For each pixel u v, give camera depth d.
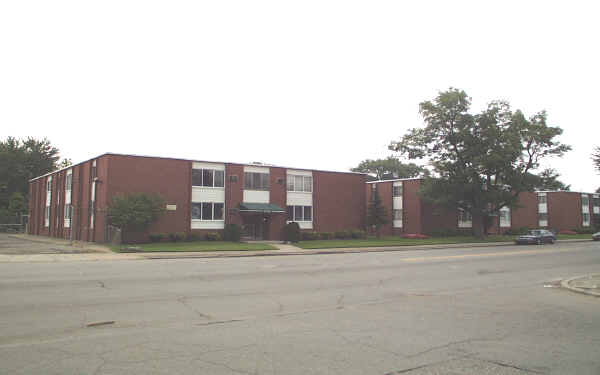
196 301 10.66
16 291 11.55
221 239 35.53
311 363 5.93
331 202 42.34
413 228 49.34
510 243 40.12
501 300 11.30
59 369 5.62
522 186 43.09
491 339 7.32
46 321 8.36
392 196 52.00
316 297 11.50
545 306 10.45
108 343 6.85
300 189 40.75
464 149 43.22
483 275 16.77
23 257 21.52
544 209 67.19
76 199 37.91
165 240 33.12
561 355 6.44
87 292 11.56
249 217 38.09
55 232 42.44
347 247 32.22
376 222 45.09
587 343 7.11
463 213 52.56
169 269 17.34
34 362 5.89
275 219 38.91
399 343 7.01
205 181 36.00
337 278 15.38
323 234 40.31
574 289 12.88
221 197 36.59
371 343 6.98
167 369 5.64
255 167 38.41
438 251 29.62
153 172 33.66
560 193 66.31
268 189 38.84
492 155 40.31
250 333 7.58
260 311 9.60
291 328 7.98
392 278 15.58
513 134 41.00
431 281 14.98
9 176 69.12
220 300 10.86
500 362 6.09
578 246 35.19
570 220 66.12
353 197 43.72
